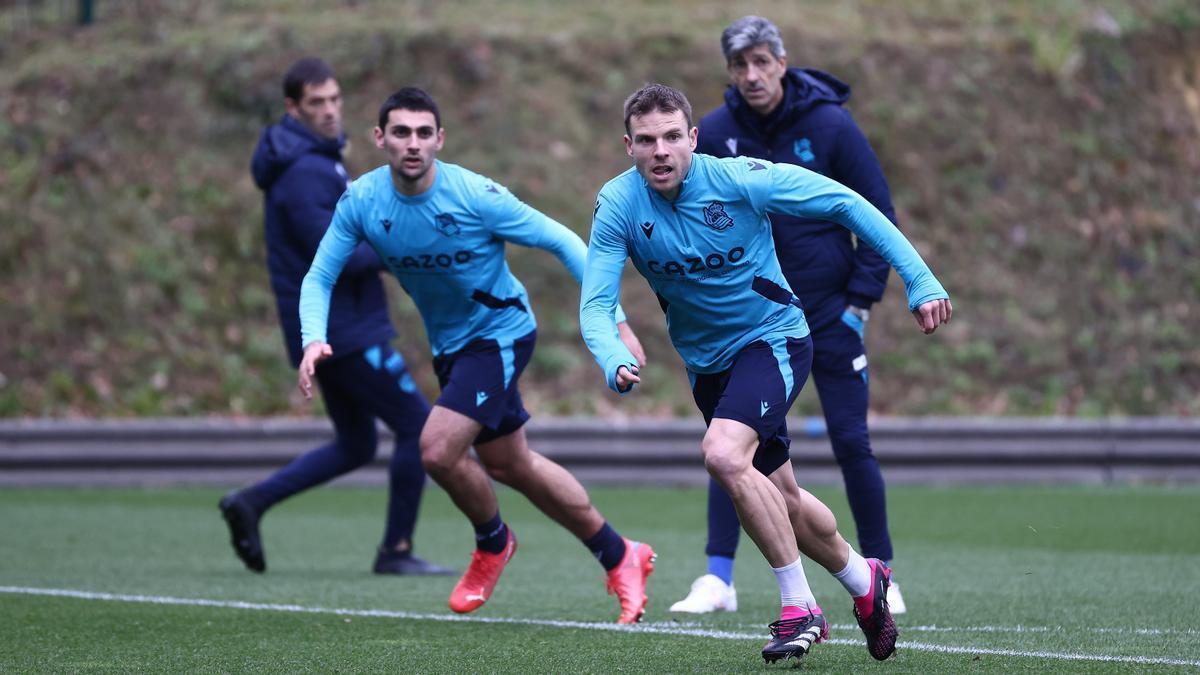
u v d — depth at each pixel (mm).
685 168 14711
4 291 47281
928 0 62719
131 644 16719
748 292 15305
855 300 19812
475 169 51469
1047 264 51750
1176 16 61562
